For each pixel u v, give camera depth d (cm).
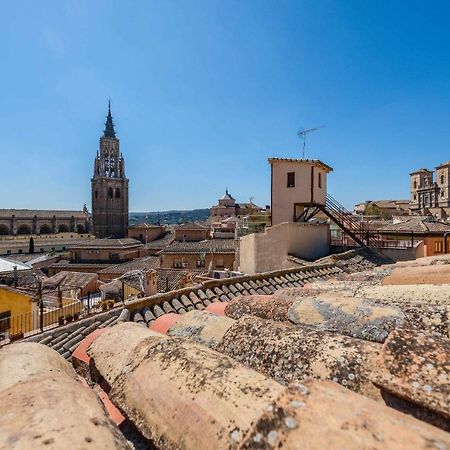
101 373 325
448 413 171
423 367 206
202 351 284
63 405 201
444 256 941
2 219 9219
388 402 202
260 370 276
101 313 656
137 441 237
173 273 2841
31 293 1997
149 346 316
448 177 9312
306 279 1076
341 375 234
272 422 158
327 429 147
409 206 10156
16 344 367
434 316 288
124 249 5641
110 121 11525
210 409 205
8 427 175
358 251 1712
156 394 242
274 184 2131
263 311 424
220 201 9344
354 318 321
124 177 11175
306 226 1852
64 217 10712
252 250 1781
